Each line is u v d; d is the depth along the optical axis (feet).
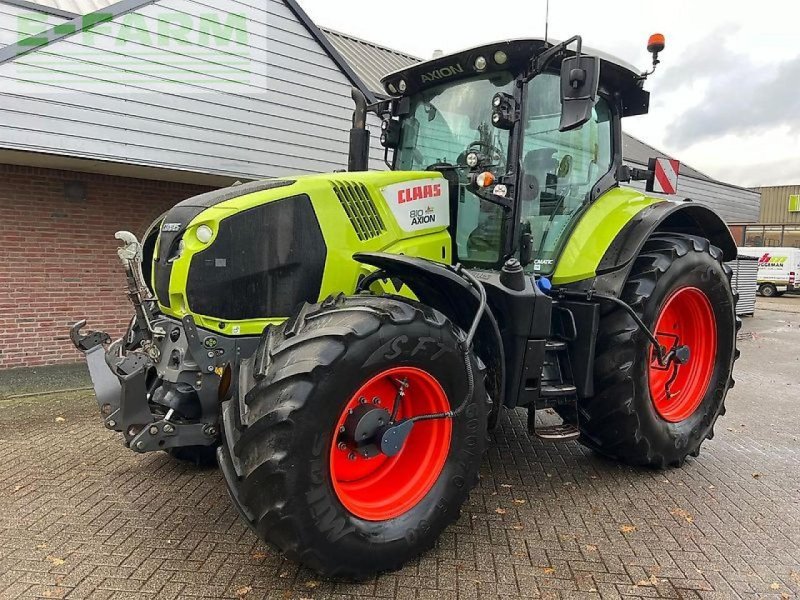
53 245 24.62
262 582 8.25
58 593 7.94
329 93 25.67
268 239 9.34
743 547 9.49
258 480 7.34
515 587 8.26
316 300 9.76
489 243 11.67
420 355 8.30
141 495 11.05
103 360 9.61
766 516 10.62
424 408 9.08
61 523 9.92
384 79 13.03
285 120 24.58
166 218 10.00
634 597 8.10
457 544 9.42
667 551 9.32
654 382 13.02
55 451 13.51
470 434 9.12
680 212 13.78
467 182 11.89
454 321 10.46
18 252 23.90
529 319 10.12
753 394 21.18
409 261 8.86
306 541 7.57
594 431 12.16
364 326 7.84
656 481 12.19
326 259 9.75
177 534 9.56
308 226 9.62
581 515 10.53
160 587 8.10
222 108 22.95
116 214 25.86
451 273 9.21
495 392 10.07
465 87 12.09
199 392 8.96
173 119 21.90
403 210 10.78
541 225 11.85
